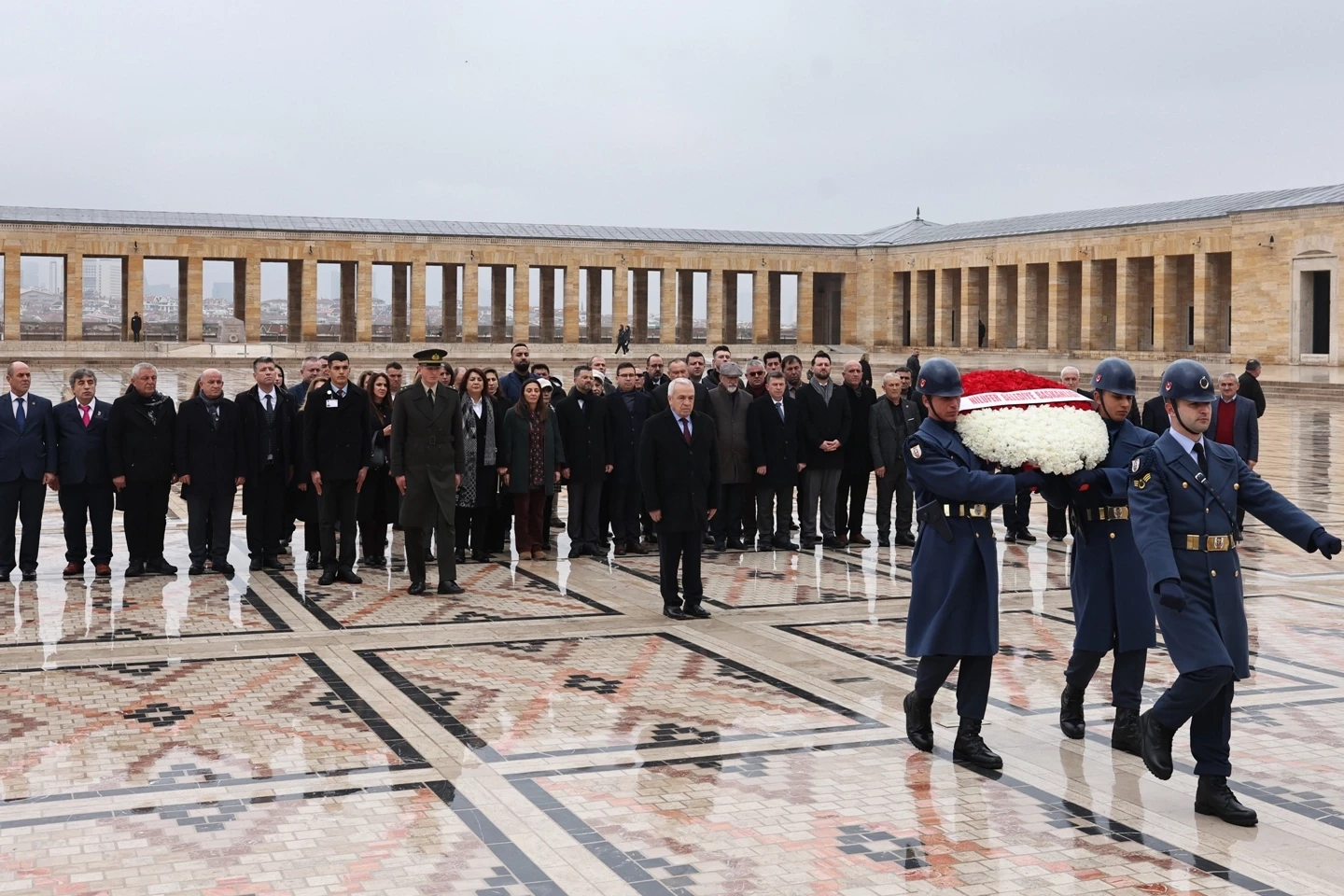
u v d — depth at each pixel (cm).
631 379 1867
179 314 7625
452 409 1534
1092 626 950
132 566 1636
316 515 1750
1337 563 1758
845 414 1895
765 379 1880
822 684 1120
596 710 1035
